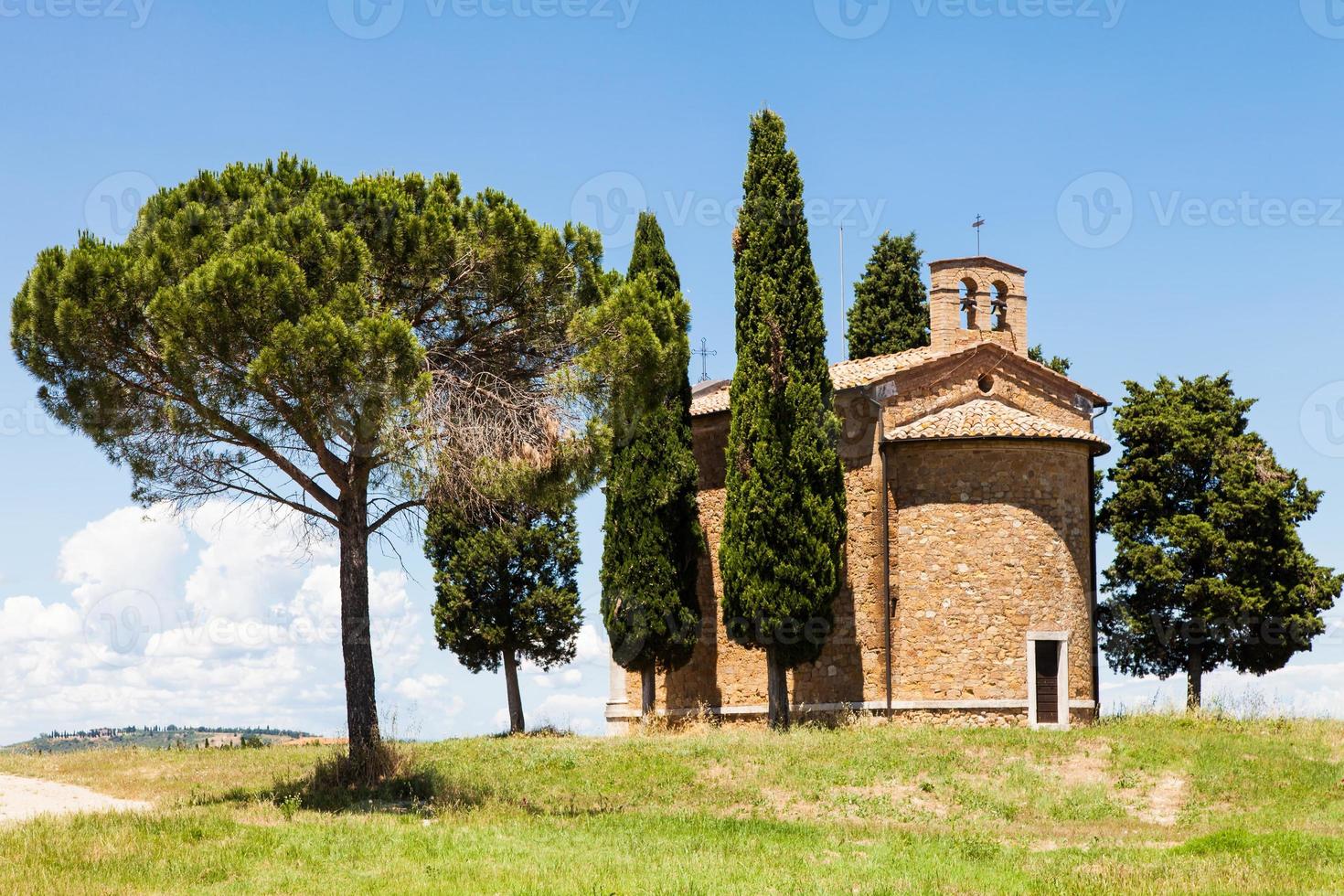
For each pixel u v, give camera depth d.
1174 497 41.00
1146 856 21.53
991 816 25.70
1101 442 35.53
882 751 29.52
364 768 26.61
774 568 33.75
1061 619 34.19
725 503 35.25
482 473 25.69
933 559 34.41
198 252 24.25
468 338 27.38
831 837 23.23
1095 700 34.97
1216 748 28.92
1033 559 34.16
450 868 19.33
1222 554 39.38
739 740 31.42
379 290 25.92
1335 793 26.31
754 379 34.47
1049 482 34.69
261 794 26.30
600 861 20.12
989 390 37.12
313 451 25.69
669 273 38.72
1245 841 21.89
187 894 17.69
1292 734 30.50
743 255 35.00
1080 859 21.38
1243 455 40.09
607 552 37.22
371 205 25.77
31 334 23.95
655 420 37.12
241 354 23.75
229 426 25.00
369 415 23.81
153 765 31.78
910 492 34.91
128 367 24.66
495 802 26.11
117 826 21.95
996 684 33.66
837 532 34.12
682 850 21.38
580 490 26.73
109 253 23.73
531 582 42.34
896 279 50.78
